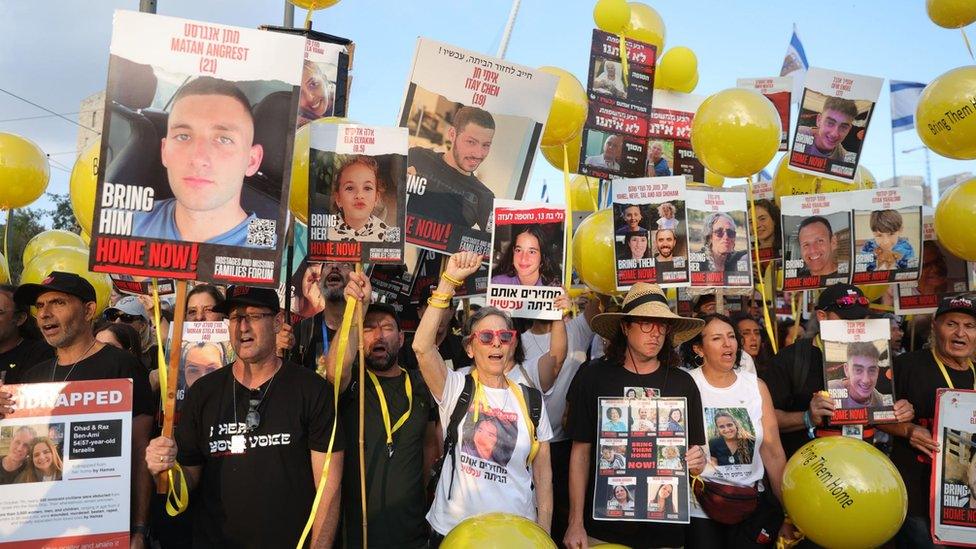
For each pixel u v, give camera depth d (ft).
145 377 13.20
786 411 15.92
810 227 18.19
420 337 12.71
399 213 12.55
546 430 13.00
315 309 19.63
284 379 11.73
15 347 15.07
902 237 17.78
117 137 10.34
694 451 12.94
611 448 13.04
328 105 18.15
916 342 22.95
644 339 13.33
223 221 10.56
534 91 15.49
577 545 13.08
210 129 10.58
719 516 13.62
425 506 13.26
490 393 12.84
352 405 12.92
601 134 19.57
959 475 14.52
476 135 15.21
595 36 19.53
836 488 12.38
